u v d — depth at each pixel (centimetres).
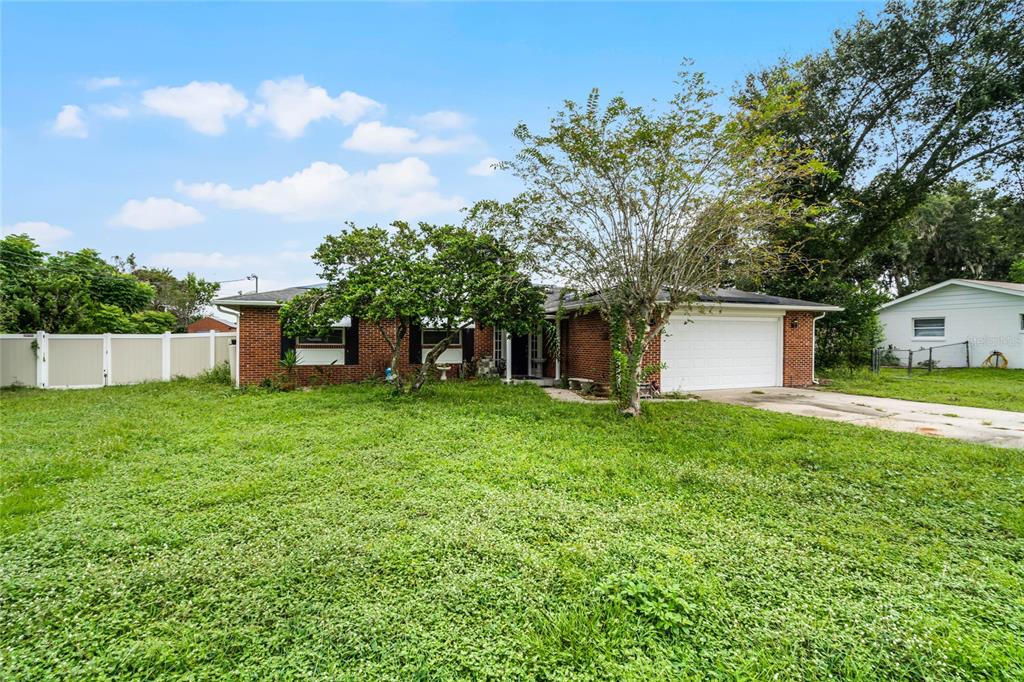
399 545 340
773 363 1352
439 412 847
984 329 1739
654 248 823
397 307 941
